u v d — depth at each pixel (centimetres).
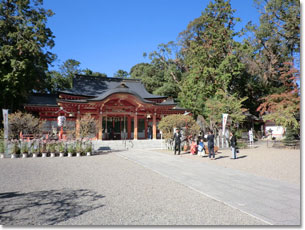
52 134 2272
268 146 2308
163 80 4869
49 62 2925
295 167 1062
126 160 1391
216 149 1708
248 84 3669
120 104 2762
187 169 1047
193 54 3294
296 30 2897
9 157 1538
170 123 1983
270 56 3681
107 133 2972
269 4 3045
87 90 3272
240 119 2286
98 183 777
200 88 2966
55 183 777
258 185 740
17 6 2533
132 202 570
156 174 943
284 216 467
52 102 2873
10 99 2697
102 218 465
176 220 452
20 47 2373
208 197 612
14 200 588
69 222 445
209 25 2927
